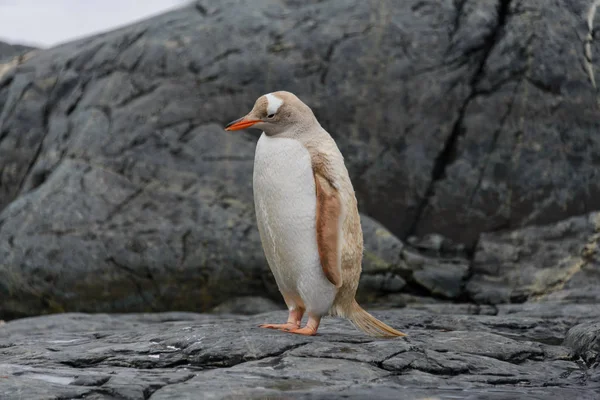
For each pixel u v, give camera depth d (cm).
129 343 574
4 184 1281
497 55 1062
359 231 565
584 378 504
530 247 1016
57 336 660
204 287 1060
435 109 1073
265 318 723
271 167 548
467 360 522
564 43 1048
